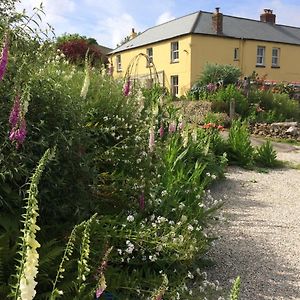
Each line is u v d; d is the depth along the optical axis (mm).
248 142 8617
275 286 3428
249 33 26312
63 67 4922
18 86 2484
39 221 2689
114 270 2705
